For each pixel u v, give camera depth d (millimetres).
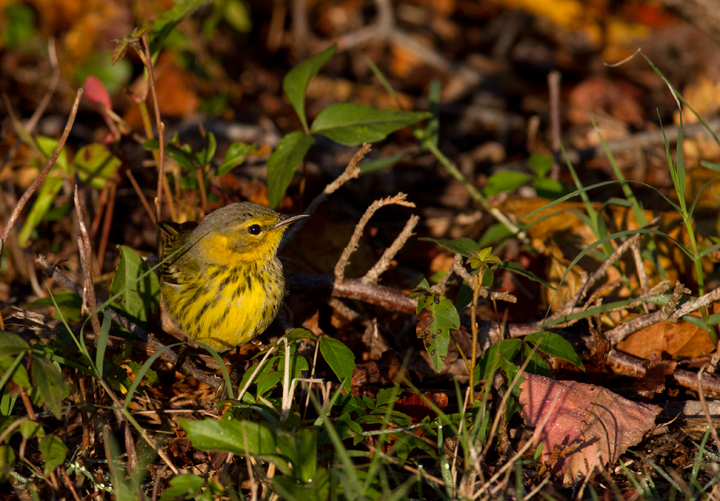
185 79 17891
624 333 9188
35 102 17500
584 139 17266
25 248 11547
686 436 8297
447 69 20422
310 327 10242
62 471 7293
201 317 8875
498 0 22359
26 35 18562
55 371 6770
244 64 19891
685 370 9219
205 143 15977
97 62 17391
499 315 10875
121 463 7945
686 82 18828
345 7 22984
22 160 14328
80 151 11414
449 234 13172
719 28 16594
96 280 11641
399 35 20328
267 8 22344
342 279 10016
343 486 5988
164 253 9789
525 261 11617
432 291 8234
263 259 9102
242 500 6984
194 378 9297
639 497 6949
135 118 17266
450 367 9547
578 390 8211
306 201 13477
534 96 19703
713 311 9586
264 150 10836
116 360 8234
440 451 7215
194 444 6441
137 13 17172
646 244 10758
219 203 12508
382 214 14023
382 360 9664
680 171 8531
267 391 8312
